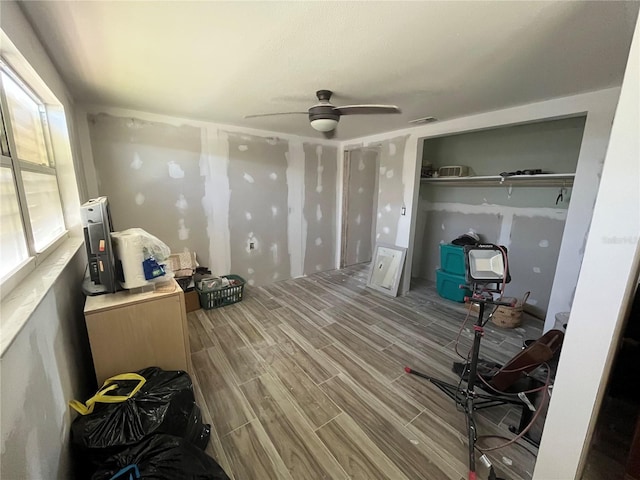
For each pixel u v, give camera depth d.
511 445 1.55
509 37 1.43
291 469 1.39
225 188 3.52
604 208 0.94
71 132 2.12
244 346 2.48
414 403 1.83
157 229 3.15
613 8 1.18
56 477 0.97
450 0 1.15
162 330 1.70
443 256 3.69
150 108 2.77
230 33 1.41
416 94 2.25
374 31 1.38
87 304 1.54
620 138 0.89
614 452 1.45
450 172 3.68
